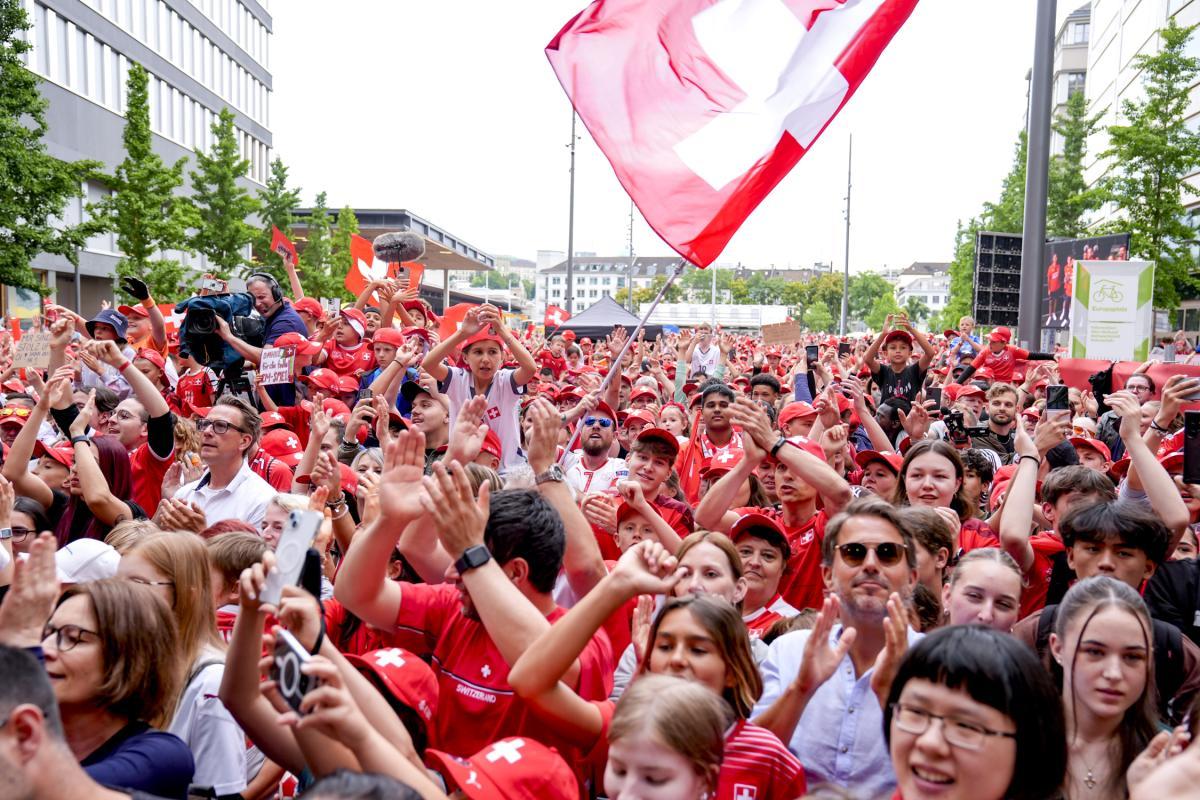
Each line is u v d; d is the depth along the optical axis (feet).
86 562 14.38
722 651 10.24
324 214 158.71
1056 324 71.61
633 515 16.15
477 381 26.23
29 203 78.33
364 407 23.50
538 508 11.37
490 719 10.96
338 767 8.87
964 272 185.68
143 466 23.25
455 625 11.55
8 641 9.50
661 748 8.00
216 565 13.75
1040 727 7.84
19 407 26.43
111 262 136.67
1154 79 101.65
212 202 121.19
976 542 18.78
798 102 20.27
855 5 20.26
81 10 124.16
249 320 31.40
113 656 9.92
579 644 9.55
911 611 12.40
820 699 11.99
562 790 8.75
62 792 7.54
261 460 23.59
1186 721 8.69
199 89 163.84
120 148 135.74
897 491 19.58
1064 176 162.81
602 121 20.30
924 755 7.89
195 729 11.22
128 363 22.26
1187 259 102.22
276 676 8.13
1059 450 22.11
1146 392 30.83
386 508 10.98
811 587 18.45
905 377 38.11
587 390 36.11
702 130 20.33
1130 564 14.19
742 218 20.20
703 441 27.32
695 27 20.44
